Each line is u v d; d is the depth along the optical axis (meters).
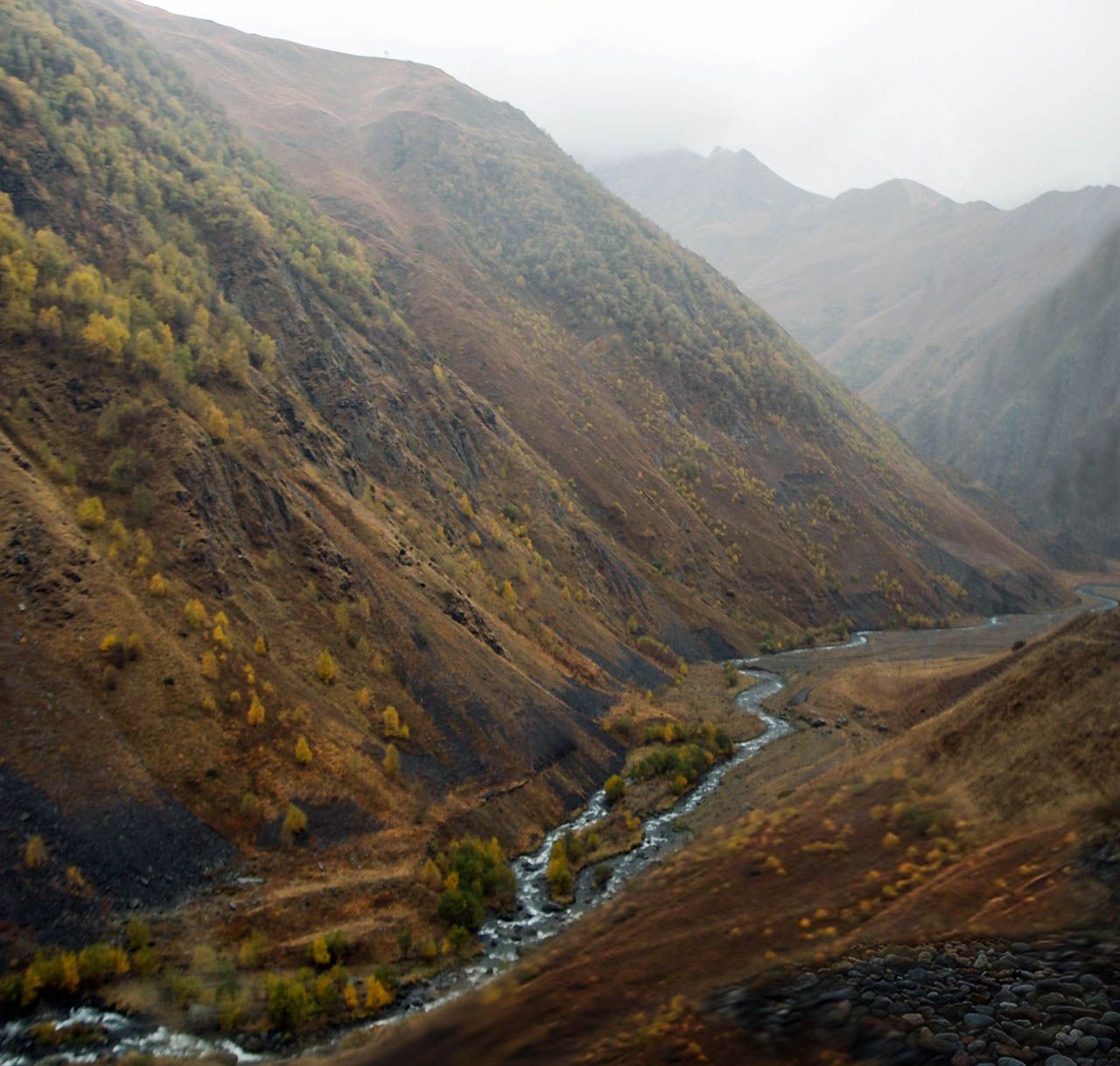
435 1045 16.91
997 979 14.75
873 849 22.97
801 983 15.80
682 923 19.98
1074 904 17.22
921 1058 12.52
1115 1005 12.95
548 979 18.16
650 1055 14.09
